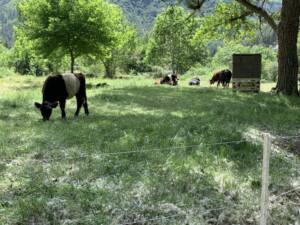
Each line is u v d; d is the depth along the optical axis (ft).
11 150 27.35
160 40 215.72
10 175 22.66
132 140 29.45
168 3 75.87
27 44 104.94
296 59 66.28
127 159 25.25
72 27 97.96
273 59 250.16
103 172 23.32
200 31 83.61
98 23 99.96
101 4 101.91
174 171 23.54
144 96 64.90
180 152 26.66
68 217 18.43
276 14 79.20
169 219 18.62
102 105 52.80
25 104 53.21
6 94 66.80
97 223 17.81
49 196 20.12
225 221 19.16
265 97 61.00
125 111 47.16
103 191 20.62
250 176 23.73
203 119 39.22
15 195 20.35
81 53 102.22
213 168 24.39
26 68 194.39
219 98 62.08
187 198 20.43
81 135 31.42
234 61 76.13
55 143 29.35
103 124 36.14
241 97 63.00
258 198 21.08
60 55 104.88
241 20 81.20
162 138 30.48
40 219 18.17
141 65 253.65
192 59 232.53
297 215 20.26
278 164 26.11
